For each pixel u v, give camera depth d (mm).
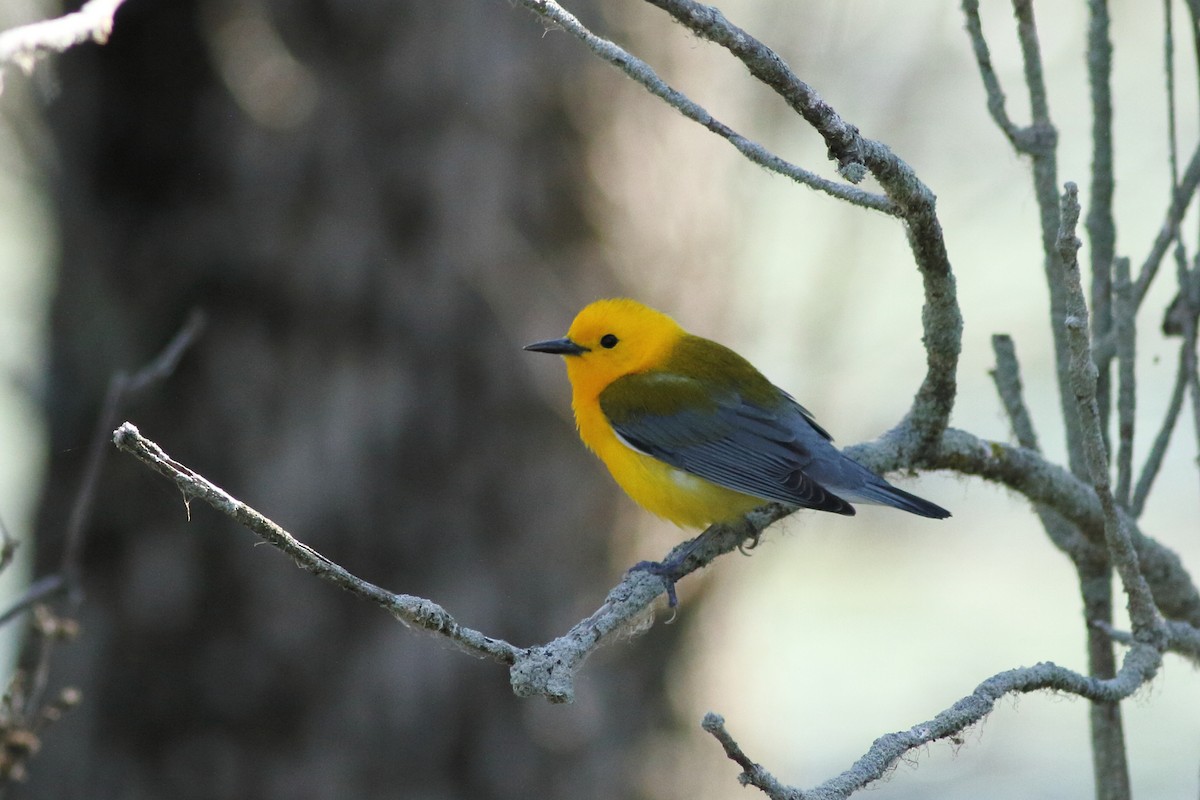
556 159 12523
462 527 12516
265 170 12125
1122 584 5742
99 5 4375
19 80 11836
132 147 12164
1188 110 18781
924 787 16141
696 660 13852
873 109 17766
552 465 12617
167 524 12227
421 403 12406
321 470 12234
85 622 12266
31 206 14359
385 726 12359
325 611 12320
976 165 18531
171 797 12227
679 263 13258
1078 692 5398
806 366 16766
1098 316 6742
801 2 16688
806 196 18719
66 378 12461
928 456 7504
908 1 17734
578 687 13031
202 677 12273
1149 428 18859
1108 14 6578
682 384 9586
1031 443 7312
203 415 12227
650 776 13398
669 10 4984
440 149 12266
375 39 12195
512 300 12367
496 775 12586
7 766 7137
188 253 12203
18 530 14289
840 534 19938
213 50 11961
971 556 19906
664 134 13055
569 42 12383
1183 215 6406
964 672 18359
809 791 4594
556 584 12664
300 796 12250
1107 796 6426
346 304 12281
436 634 5336
